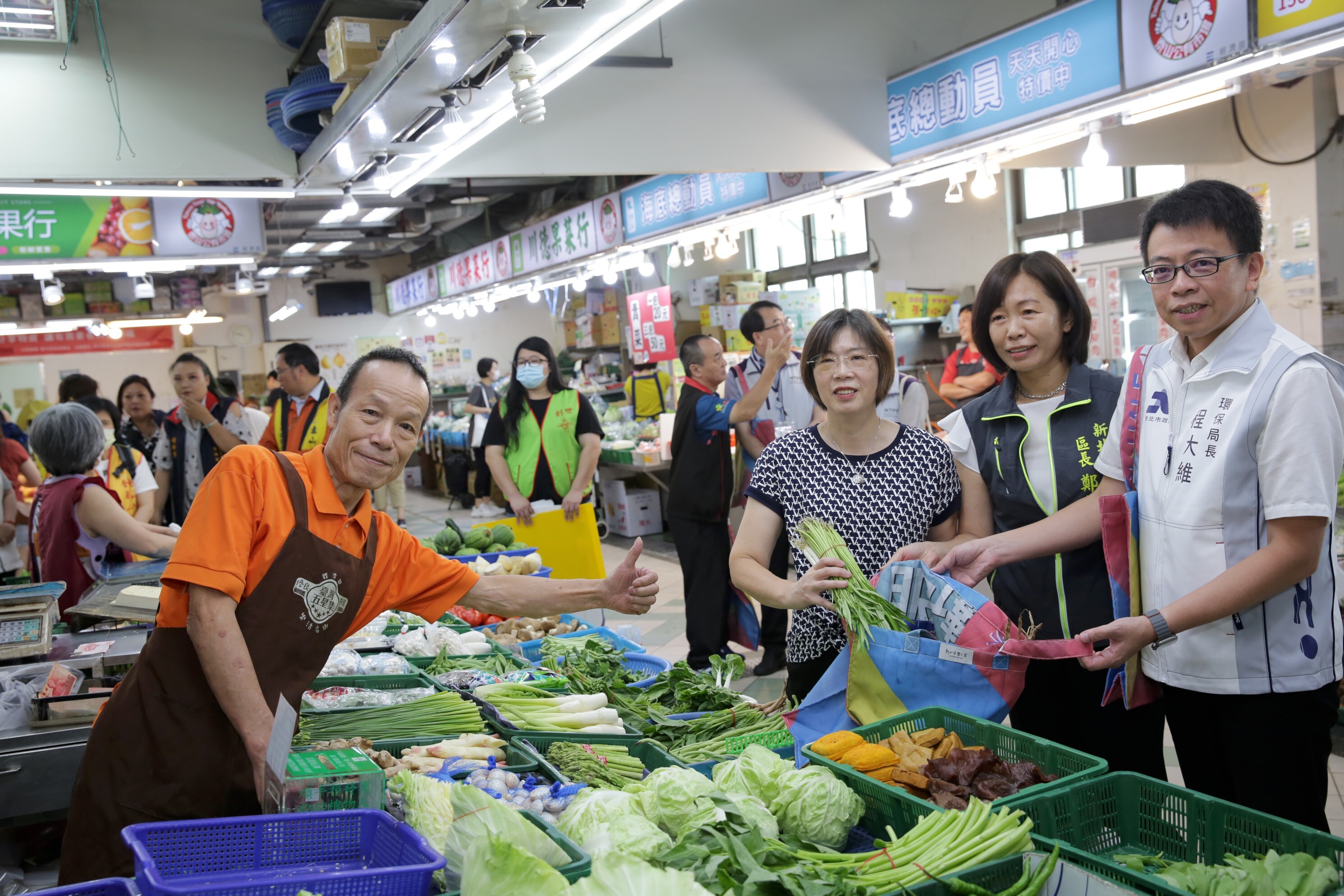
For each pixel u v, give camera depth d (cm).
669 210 709
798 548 257
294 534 196
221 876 144
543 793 198
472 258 1109
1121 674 219
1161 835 176
